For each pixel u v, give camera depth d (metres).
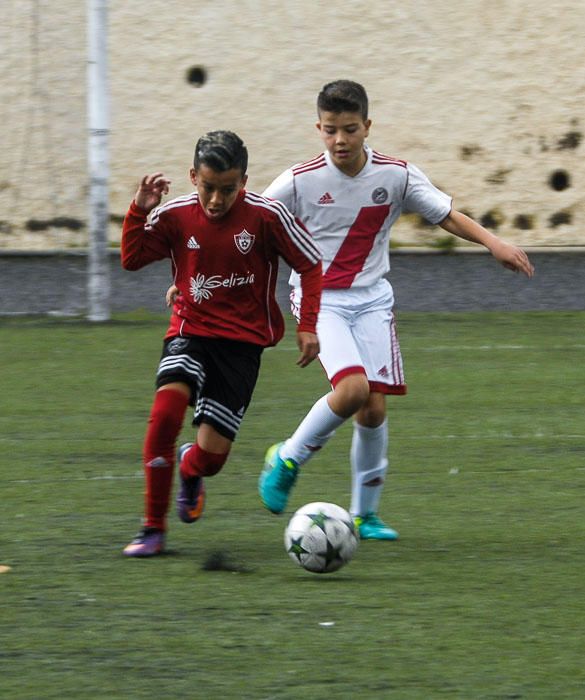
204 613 14.82
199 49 64.50
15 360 37.31
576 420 29.39
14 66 61.56
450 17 64.06
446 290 54.00
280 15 64.31
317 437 19.03
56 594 15.62
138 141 64.81
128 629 14.16
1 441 26.58
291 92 64.81
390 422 29.02
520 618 14.69
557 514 20.64
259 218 17.98
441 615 14.80
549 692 12.20
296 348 40.25
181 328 18.34
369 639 13.84
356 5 64.25
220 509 21.09
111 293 52.44
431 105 64.56
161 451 17.61
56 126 61.81
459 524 20.00
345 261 20.12
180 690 12.21
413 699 11.98
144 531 17.84
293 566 17.28
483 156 64.69
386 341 19.95
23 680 12.50
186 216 18.00
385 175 20.08
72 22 61.38
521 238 65.00
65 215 62.12
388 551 18.27
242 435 27.48
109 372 35.41
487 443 26.72
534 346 40.88
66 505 21.00
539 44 63.97
